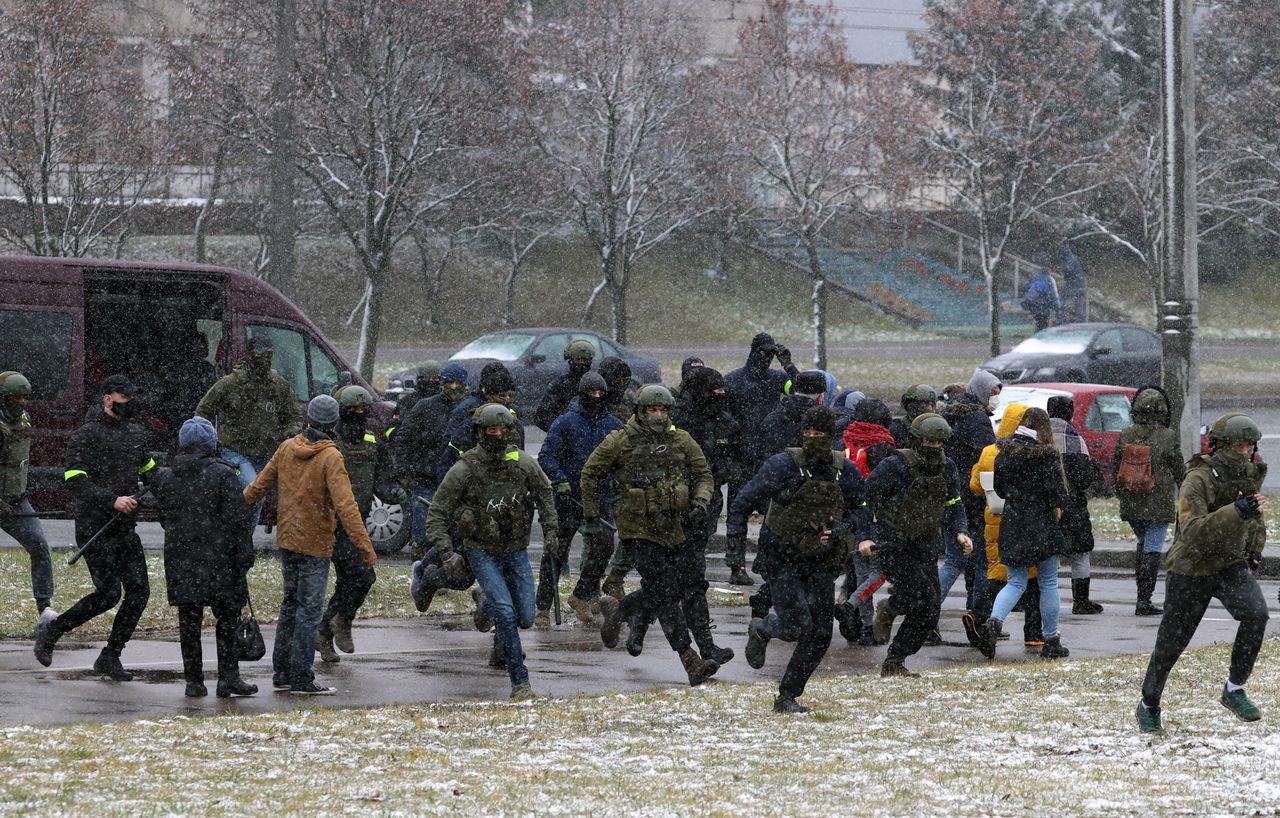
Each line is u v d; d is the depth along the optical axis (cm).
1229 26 12712
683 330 12775
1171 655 1916
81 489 2309
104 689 2264
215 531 2189
